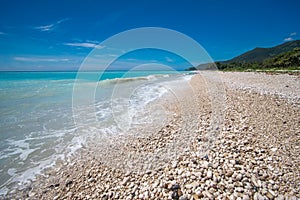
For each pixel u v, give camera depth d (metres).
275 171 3.27
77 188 3.70
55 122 7.65
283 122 5.58
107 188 3.57
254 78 17.58
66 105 10.49
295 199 2.66
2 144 5.69
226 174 3.29
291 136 4.64
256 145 4.29
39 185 3.89
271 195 2.76
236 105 7.94
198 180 3.26
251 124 5.64
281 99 8.37
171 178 3.49
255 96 9.33
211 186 3.04
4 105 10.48
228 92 10.99
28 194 3.65
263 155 3.82
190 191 3.02
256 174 3.22
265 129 5.18
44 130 6.81
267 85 12.84
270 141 4.44
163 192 3.13
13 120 7.86
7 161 4.78
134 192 3.30
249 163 3.57
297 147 4.09
